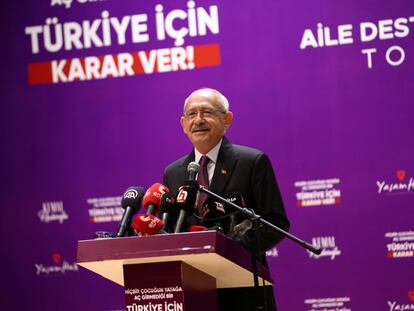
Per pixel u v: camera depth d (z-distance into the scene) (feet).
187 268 21.13
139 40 45.70
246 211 23.49
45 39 46.60
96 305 44.45
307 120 43.55
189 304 21.01
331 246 42.47
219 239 20.27
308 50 43.96
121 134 45.42
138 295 20.81
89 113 45.83
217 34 44.91
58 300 44.75
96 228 45.14
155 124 45.19
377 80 43.19
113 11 46.06
